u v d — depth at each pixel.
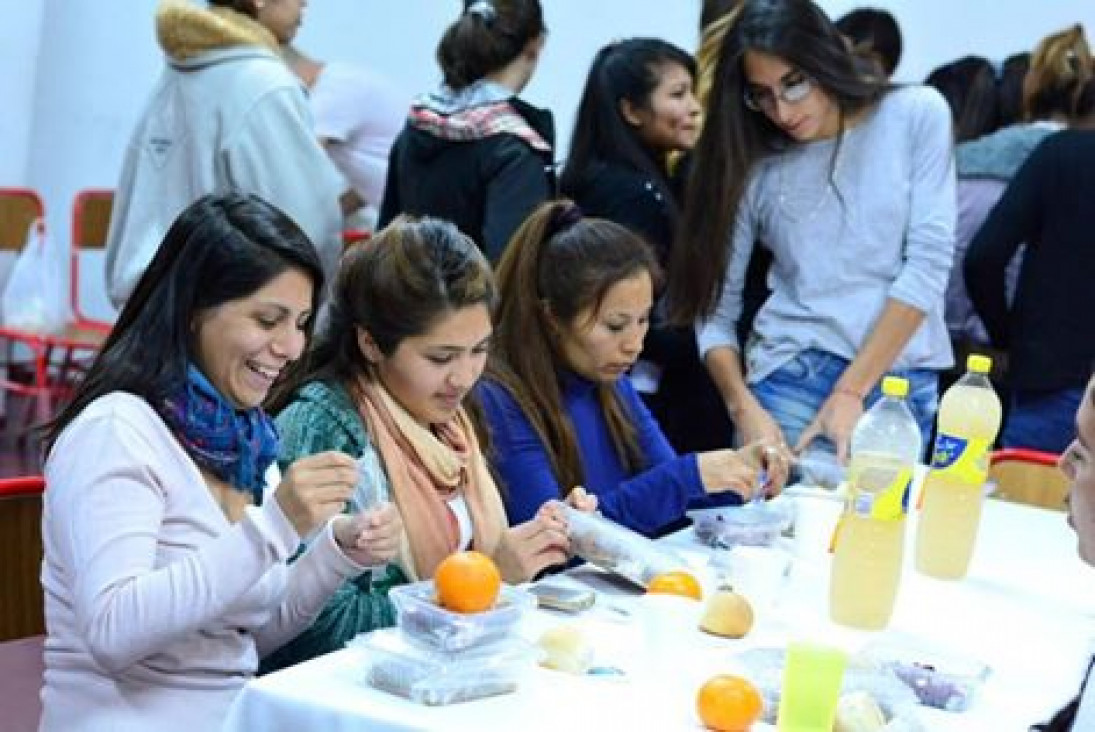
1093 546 1.94
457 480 2.34
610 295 2.59
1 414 5.83
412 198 3.70
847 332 3.42
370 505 2.18
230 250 1.89
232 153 3.75
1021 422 3.87
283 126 3.78
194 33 3.77
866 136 3.40
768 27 3.27
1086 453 1.92
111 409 1.88
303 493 1.81
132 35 6.33
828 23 3.33
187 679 1.92
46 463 1.93
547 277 2.61
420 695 1.64
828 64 3.29
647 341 3.67
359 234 4.82
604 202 3.55
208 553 1.79
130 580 1.79
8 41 5.96
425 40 6.07
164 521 1.89
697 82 3.68
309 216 3.83
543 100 5.94
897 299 3.37
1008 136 4.10
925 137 3.40
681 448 3.81
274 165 3.77
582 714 1.66
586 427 2.72
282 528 1.81
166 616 1.76
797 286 3.49
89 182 6.46
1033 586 2.45
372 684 1.68
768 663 1.84
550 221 2.64
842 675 1.65
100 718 1.87
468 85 3.65
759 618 2.13
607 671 1.81
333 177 3.89
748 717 1.63
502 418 2.57
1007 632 2.18
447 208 3.62
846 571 2.12
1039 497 3.32
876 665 1.86
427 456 2.26
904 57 5.43
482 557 1.72
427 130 3.64
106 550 1.80
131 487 1.84
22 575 2.14
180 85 3.84
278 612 2.03
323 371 2.28
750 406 3.46
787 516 2.62
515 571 2.17
